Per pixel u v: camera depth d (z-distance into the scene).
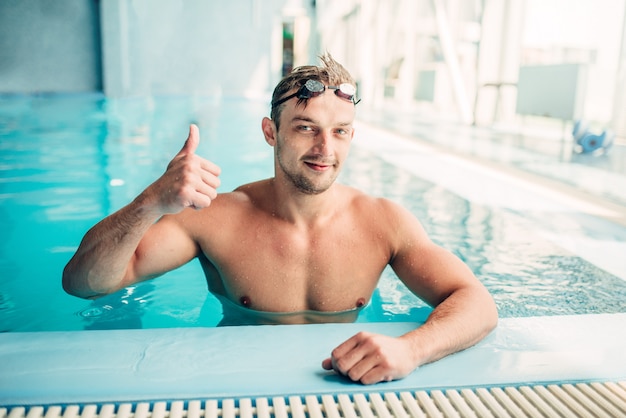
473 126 6.95
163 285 2.12
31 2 11.72
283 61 18.38
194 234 1.59
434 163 4.87
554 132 6.00
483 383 1.13
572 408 1.05
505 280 2.25
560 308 1.97
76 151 5.23
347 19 12.21
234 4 13.75
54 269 2.28
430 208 3.37
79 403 1.00
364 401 1.05
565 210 3.31
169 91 13.77
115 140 6.00
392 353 1.11
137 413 0.97
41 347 1.19
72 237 2.69
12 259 2.40
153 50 13.44
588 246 2.67
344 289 1.60
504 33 6.57
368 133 6.96
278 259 1.58
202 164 1.21
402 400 1.06
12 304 1.94
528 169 4.37
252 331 1.31
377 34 10.52
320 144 1.42
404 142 6.16
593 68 4.88
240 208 1.63
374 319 1.84
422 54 8.88
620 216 3.15
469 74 7.40
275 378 1.11
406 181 4.12
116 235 1.29
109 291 1.46
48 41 11.97
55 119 7.66
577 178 4.03
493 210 3.33
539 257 2.54
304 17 14.77
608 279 2.26
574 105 4.88
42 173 4.18
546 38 5.87
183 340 1.25
